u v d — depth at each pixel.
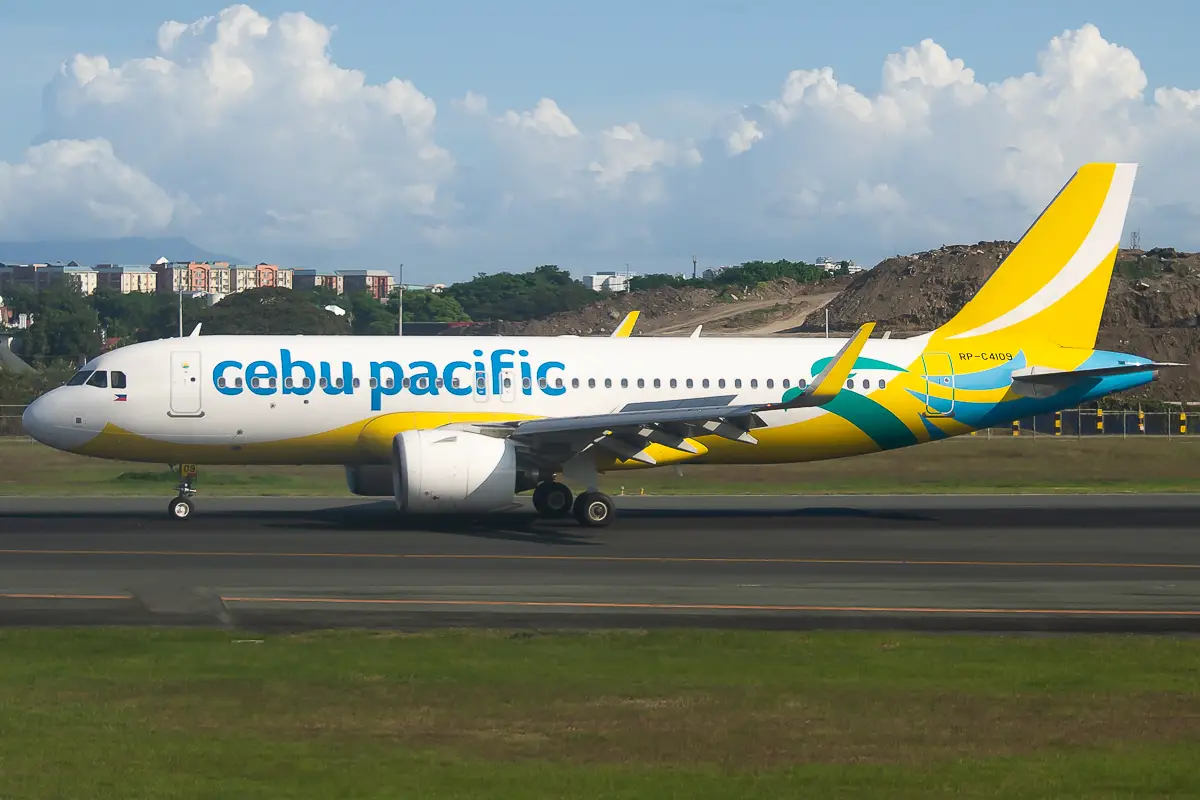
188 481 73.56
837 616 44.59
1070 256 80.25
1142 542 65.12
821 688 33.38
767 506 82.56
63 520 71.12
